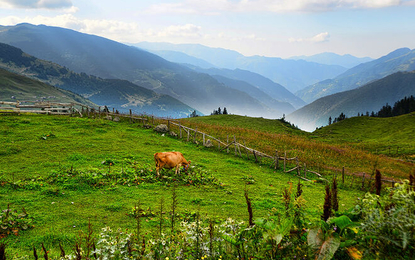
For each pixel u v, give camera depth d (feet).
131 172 59.98
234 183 63.87
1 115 103.76
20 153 67.92
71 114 126.72
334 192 16.99
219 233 21.86
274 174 79.00
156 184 55.93
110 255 18.34
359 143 217.56
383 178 83.92
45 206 40.81
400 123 301.02
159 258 18.06
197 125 142.41
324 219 15.43
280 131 235.40
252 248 16.94
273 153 105.70
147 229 34.01
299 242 15.15
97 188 50.39
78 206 41.96
